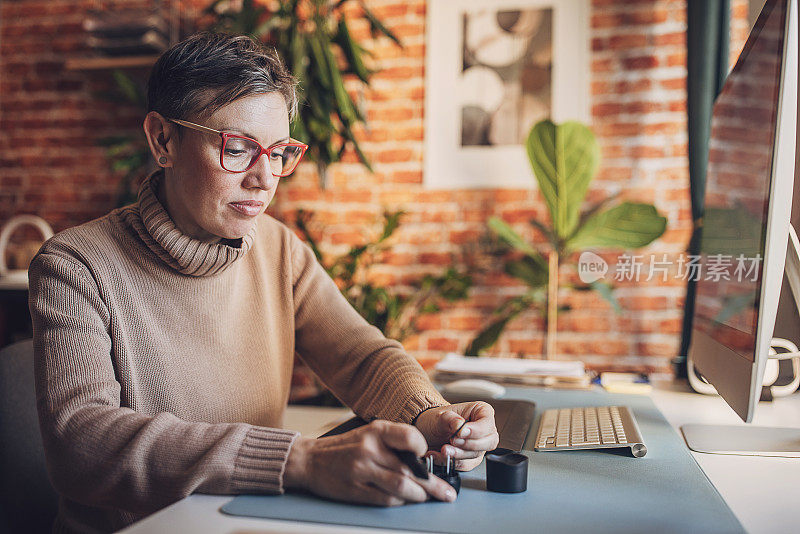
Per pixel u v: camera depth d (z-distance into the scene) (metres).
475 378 1.64
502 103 2.64
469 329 2.67
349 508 0.70
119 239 1.03
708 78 2.21
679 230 2.48
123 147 2.68
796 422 1.18
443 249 2.68
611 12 2.56
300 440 0.77
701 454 0.97
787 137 0.87
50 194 2.95
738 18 2.40
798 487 0.81
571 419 1.13
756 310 0.89
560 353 2.58
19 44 3.00
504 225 2.43
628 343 2.53
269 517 0.67
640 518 0.67
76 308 0.91
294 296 1.26
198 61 0.92
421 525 0.65
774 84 0.90
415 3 2.72
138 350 1.01
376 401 1.08
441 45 2.68
